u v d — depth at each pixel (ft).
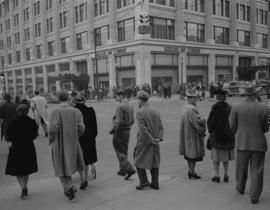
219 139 20.40
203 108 78.95
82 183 20.61
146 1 141.28
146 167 19.54
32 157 19.54
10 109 34.45
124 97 23.65
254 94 17.08
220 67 177.17
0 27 278.67
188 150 21.47
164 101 112.06
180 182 21.29
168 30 152.56
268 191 19.01
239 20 189.78
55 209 17.62
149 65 143.13
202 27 167.32
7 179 24.44
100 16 163.63
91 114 21.49
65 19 191.72
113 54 155.84
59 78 159.84
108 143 38.81
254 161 17.19
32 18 223.10
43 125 44.45
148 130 19.33
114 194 19.51
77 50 182.50
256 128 16.92
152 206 17.33
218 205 17.07
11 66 260.62
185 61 156.97
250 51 195.62
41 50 217.56
